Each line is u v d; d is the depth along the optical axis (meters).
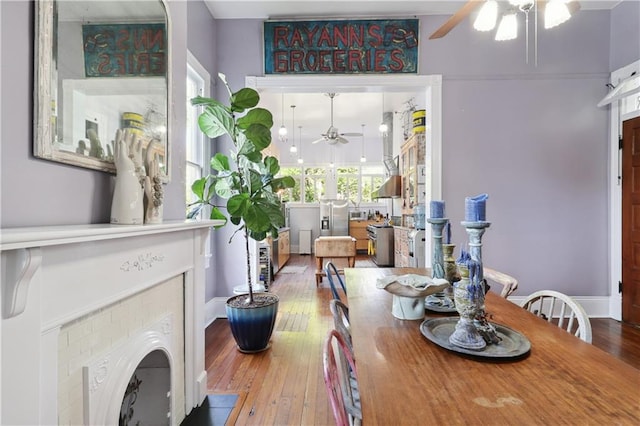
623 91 3.10
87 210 1.23
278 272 5.95
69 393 0.96
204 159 3.23
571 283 3.43
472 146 3.40
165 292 1.56
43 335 0.84
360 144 9.23
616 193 3.33
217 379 2.18
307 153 9.24
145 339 1.36
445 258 1.57
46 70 1.01
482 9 2.03
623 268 3.29
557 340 1.10
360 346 1.07
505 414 0.69
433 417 0.69
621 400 0.74
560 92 3.38
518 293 3.43
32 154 0.98
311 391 2.04
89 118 1.21
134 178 1.32
